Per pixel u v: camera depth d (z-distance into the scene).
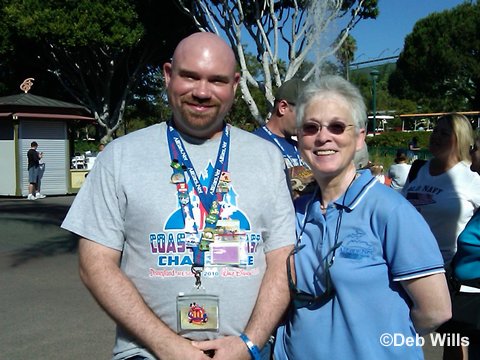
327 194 1.19
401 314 1.11
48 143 9.34
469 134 1.85
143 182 1.15
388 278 1.11
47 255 4.26
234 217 1.16
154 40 12.55
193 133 1.20
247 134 1.26
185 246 1.13
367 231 1.11
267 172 1.21
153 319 1.11
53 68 13.09
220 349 1.11
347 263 1.11
